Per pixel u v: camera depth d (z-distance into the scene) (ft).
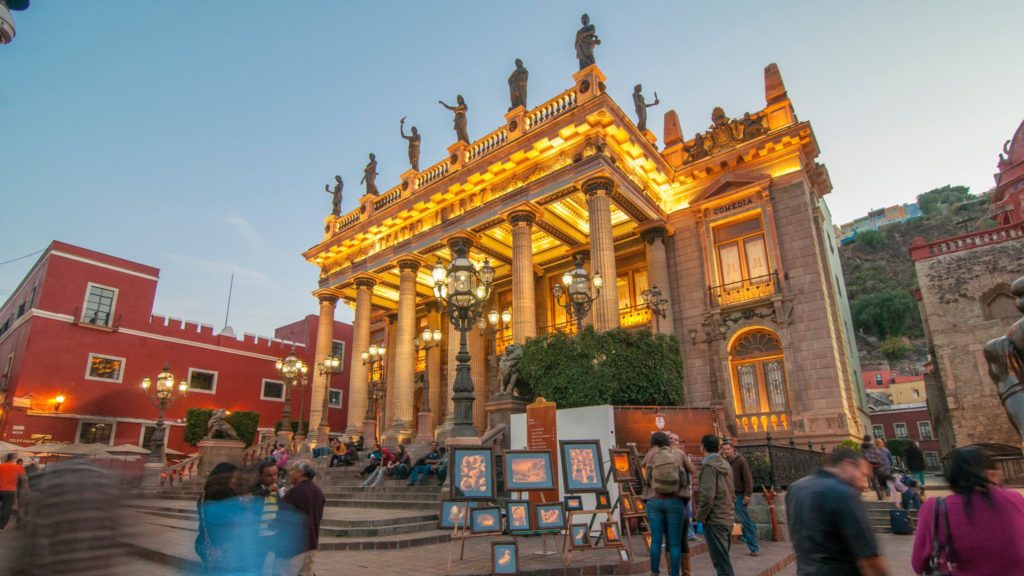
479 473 26.00
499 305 96.48
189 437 105.29
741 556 28.68
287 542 16.52
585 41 72.23
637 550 28.99
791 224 68.39
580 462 26.58
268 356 127.24
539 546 31.37
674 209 78.48
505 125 79.05
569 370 44.75
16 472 36.06
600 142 67.67
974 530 10.44
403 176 94.12
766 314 67.36
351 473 64.54
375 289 103.09
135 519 9.58
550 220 78.07
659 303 67.92
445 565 26.53
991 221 271.28
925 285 75.41
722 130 77.00
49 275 98.12
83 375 98.53
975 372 69.82
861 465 11.17
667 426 38.91
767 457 38.11
